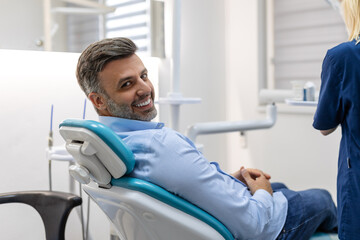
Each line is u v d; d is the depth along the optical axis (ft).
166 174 3.15
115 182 3.19
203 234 3.19
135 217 3.19
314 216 4.42
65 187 6.00
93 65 3.39
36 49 5.54
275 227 3.93
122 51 3.40
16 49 5.36
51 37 5.67
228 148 10.03
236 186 4.03
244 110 9.60
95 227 6.29
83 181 3.14
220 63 9.64
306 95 5.38
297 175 8.79
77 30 5.96
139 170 3.25
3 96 5.33
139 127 3.55
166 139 3.24
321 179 8.38
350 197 3.84
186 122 8.74
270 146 9.23
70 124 3.00
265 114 9.16
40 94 5.63
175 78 5.83
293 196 4.37
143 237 3.36
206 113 9.26
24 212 5.66
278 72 9.58
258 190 4.00
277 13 9.46
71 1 5.86
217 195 3.28
